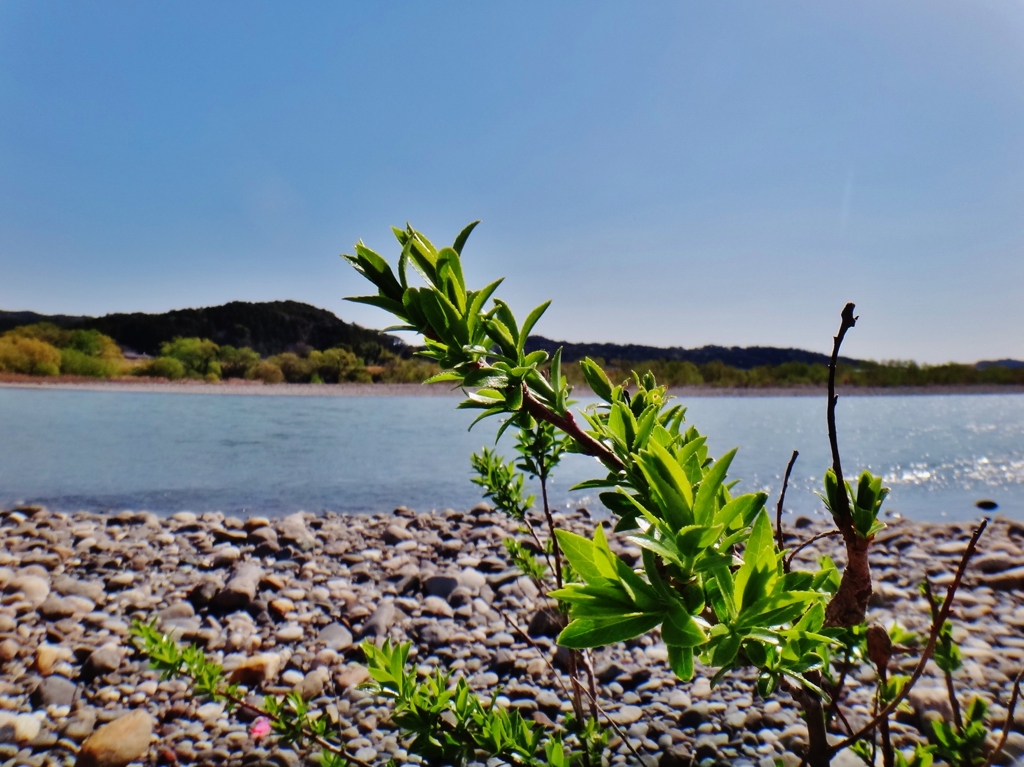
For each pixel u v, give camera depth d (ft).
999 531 22.40
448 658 13.10
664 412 4.21
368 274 3.58
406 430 51.88
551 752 4.86
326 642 13.69
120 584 16.24
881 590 15.64
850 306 3.05
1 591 15.15
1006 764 8.59
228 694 7.54
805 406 81.56
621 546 19.47
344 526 22.82
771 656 2.98
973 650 12.33
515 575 17.49
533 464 7.77
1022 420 66.85
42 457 36.35
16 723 10.00
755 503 2.63
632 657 13.11
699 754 9.61
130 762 9.46
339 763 6.97
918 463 38.32
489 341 3.52
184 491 28.71
